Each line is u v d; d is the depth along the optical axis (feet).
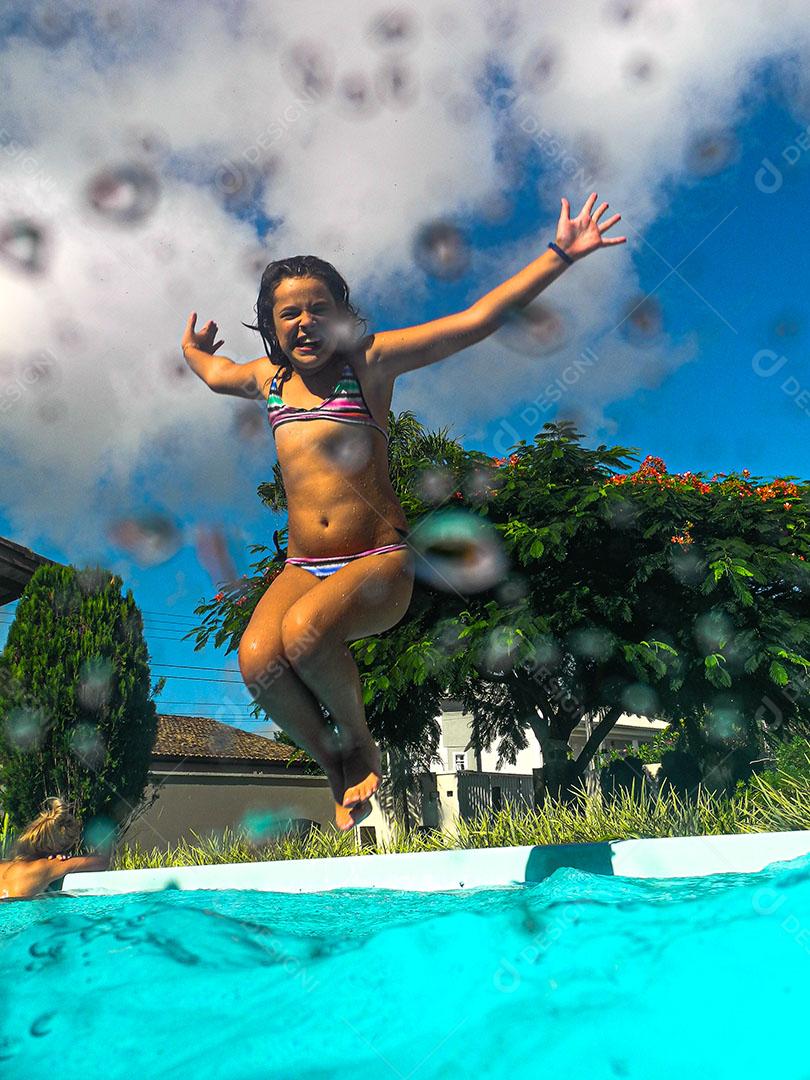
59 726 25.07
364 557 7.02
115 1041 3.66
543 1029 3.04
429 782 34.19
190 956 4.67
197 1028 3.68
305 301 7.06
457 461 27.37
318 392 7.29
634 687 26.76
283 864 10.81
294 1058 3.26
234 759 44.86
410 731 29.91
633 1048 2.77
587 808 17.78
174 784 42.39
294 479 7.27
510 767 58.95
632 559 25.26
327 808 48.98
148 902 8.67
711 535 26.18
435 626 25.71
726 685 23.31
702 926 3.56
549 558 25.58
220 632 27.37
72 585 26.30
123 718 25.90
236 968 4.42
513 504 26.30
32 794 24.58
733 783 26.18
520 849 8.79
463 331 6.89
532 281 6.74
